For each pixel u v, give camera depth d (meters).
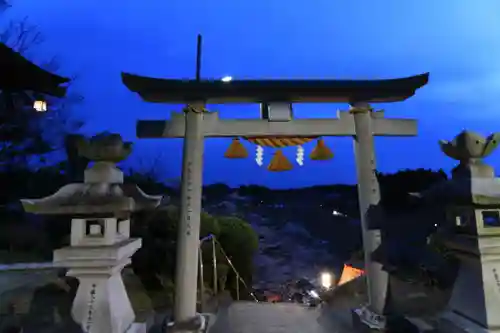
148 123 7.25
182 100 7.20
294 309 8.79
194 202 6.86
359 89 7.17
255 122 7.29
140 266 10.30
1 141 14.40
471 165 4.68
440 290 6.59
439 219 5.54
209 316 7.71
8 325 5.72
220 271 11.34
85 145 4.92
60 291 7.10
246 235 13.80
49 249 12.46
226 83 6.99
